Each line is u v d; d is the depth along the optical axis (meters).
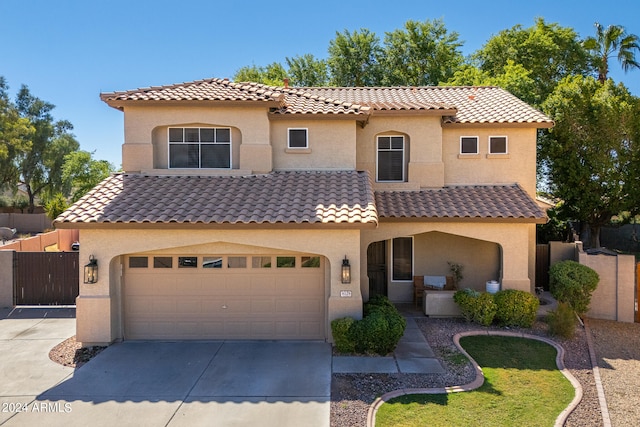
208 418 8.62
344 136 16.31
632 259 15.72
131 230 12.66
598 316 16.11
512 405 9.14
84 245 12.69
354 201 13.23
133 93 15.69
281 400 9.34
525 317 14.16
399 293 18.02
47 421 8.52
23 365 11.35
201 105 15.58
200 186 14.66
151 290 13.20
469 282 17.80
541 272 19.78
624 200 24.89
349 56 45.28
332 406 9.05
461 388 9.87
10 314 16.17
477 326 14.40
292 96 18.00
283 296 13.23
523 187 17.77
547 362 11.49
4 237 38.66
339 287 12.60
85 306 12.64
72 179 46.50
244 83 18.41
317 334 13.23
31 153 54.56
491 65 40.53
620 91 24.94
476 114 18.00
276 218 12.15
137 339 13.20
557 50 37.41
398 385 10.02
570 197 25.27
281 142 16.38
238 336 13.23
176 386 10.03
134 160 15.84
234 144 16.16
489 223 15.20
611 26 41.59
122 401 9.33
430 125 17.52
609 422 8.52
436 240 17.91
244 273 13.20
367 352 11.93
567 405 9.17
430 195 16.89
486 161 17.88
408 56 44.72
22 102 56.16
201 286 13.22
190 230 12.56
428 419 8.56
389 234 15.46
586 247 27.16
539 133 24.95
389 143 17.89
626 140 24.34
